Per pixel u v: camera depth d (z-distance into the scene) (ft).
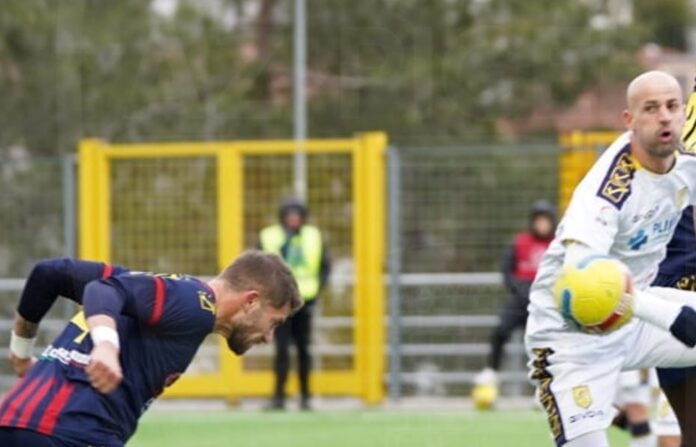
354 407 115.44
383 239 118.42
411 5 234.99
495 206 122.42
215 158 121.90
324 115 231.71
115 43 226.99
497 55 230.68
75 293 44.52
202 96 230.68
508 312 108.68
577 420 52.85
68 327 43.39
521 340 122.31
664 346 53.62
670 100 49.90
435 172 121.80
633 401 75.92
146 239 121.90
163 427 100.99
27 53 222.07
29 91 221.66
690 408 55.72
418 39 234.79
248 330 43.45
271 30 238.07
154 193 122.01
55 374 42.42
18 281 123.03
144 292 41.91
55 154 220.64
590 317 45.37
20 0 221.05
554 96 232.32
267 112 229.25
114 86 225.35
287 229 110.52
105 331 40.70
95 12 229.25
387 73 230.89
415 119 226.38
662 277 56.13
